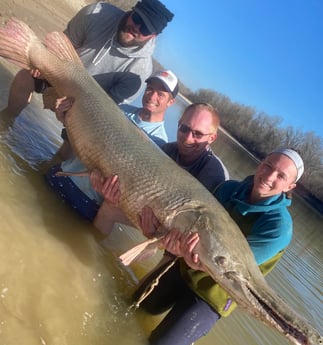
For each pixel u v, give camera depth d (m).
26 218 1.32
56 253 1.27
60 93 1.53
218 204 1.26
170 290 1.30
